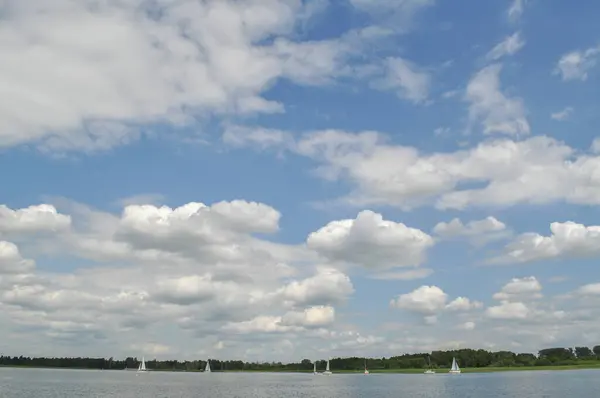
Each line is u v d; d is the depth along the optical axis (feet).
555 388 628.69
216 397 569.64
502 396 525.75
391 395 590.14
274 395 602.03
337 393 636.07
